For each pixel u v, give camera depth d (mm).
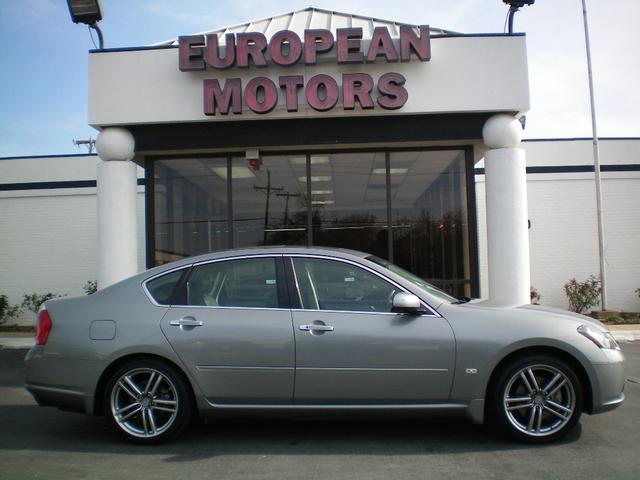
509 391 4762
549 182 15297
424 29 9141
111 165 9570
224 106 9148
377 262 5223
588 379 4719
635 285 15125
